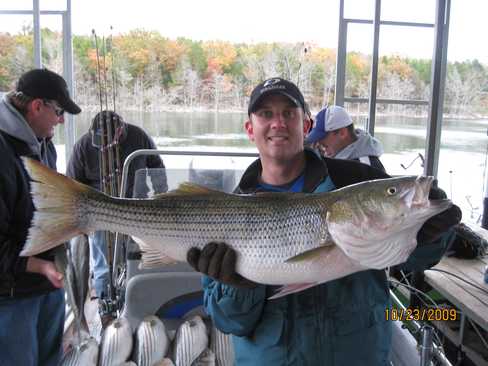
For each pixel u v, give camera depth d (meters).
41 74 1.60
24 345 1.56
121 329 1.45
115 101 2.70
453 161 2.98
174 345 1.46
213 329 1.53
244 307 1.04
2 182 1.43
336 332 1.02
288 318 1.04
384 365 1.05
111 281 1.79
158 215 1.11
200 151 1.77
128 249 1.56
